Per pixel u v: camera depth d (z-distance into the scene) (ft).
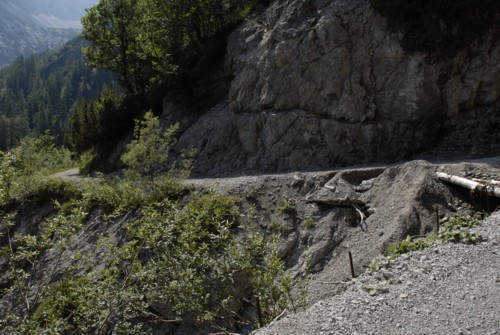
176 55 90.53
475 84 55.06
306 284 27.27
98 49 116.16
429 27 54.75
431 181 37.45
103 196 54.03
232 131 69.97
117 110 100.22
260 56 69.97
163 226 29.48
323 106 61.21
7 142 336.08
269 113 65.16
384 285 21.54
